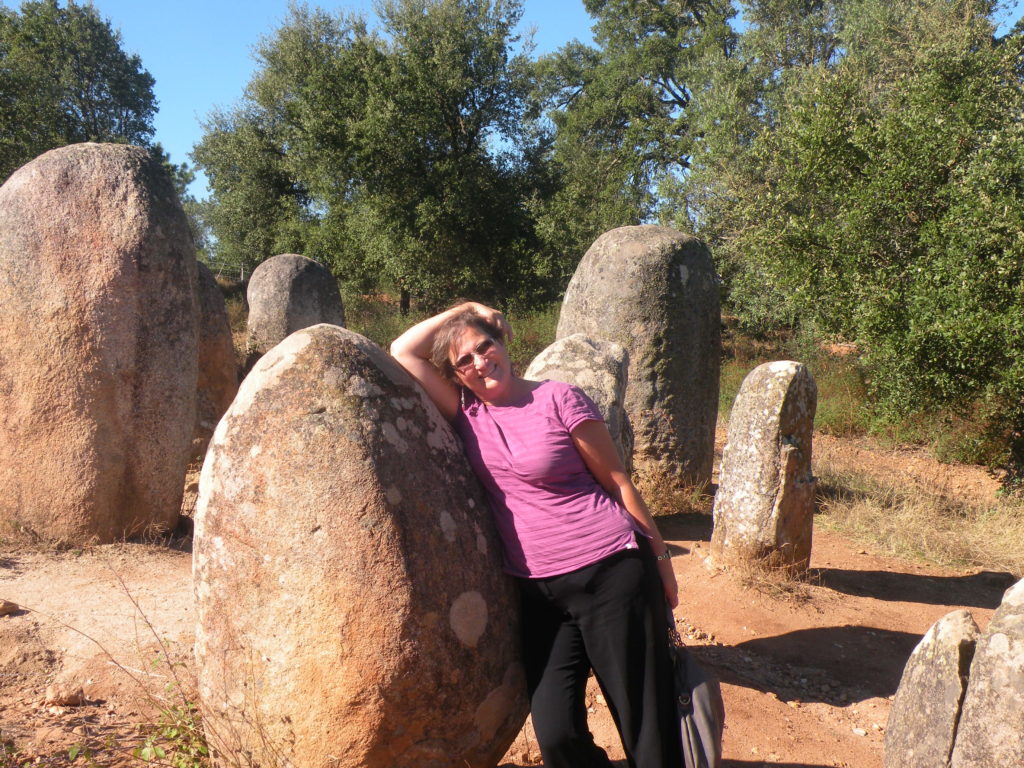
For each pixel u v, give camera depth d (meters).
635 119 27.58
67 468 4.80
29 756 2.77
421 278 21.75
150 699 3.05
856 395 11.87
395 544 2.21
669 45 27.84
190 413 5.22
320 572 2.21
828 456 9.67
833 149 10.06
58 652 3.60
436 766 2.30
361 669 2.19
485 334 2.45
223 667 2.35
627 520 2.40
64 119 28.22
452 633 2.28
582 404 2.45
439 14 21.36
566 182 24.05
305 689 2.22
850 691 4.14
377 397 2.34
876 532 6.88
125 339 4.89
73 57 29.69
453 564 2.31
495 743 2.43
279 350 2.43
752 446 5.39
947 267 8.59
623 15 29.50
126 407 4.92
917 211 9.66
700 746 2.29
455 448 2.48
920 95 9.69
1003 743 2.05
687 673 2.38
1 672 3.43
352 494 2.22
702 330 7.33
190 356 5.19
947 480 9.26
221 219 27.22
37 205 4.86
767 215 13.22
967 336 8.21
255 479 2.28
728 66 18.64
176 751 2.74
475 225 21.97
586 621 2.35
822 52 20.64
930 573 6.05
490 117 22.23
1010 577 5.97
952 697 2.31
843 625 4.89
